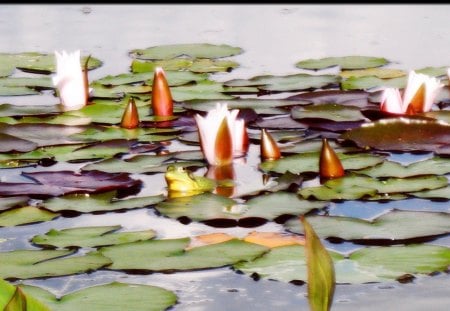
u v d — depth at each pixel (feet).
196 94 27.78
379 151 22.22
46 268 15.89
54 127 24.47
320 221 17.67
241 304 14.70
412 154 21.93
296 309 14.53
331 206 18.67
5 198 19.44
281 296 14.92
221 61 32.60
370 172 20.48
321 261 11.12
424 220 17.58
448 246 16.55
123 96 28.04
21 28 39.42
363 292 14.89
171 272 15.79
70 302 14.55
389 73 29.86
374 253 16.21
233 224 17.84
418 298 14.69
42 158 22.16
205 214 18.37
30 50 35.01
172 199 19.31
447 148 22.07
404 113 24.58
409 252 16.26
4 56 33.65
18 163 21.81
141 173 20.99
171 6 44.62
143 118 25.50
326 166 20.22
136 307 14.38
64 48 35.32
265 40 36.29
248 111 25.34
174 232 17.58
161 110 25.66
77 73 26.68
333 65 31.24
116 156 22.40
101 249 16.67
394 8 42.32
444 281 15.21
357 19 40.06
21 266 15.98
